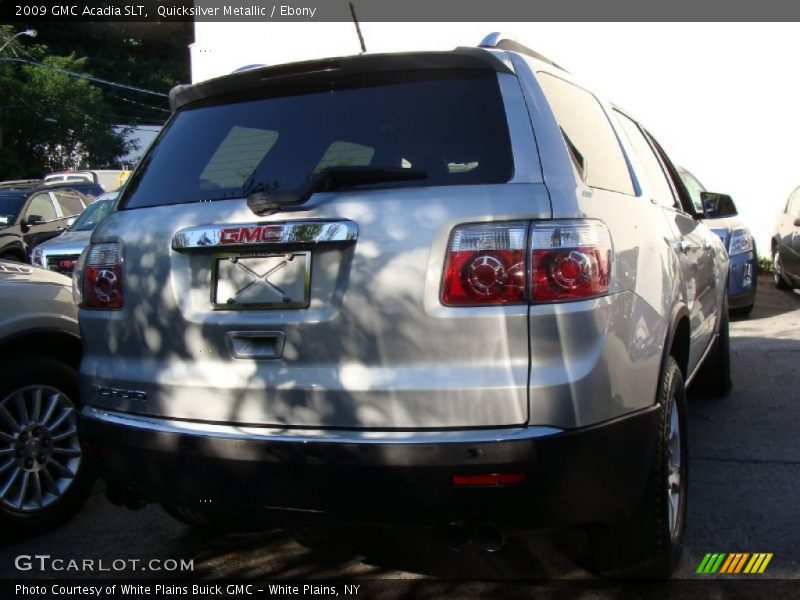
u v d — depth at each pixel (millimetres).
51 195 16734
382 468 2520
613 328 2641
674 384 3209
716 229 9422
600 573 3217
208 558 3641
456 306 2539
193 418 2840
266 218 2775
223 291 2840
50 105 40156
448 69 2912
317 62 3010
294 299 2719
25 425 3959
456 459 2473
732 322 9609
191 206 2971
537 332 2500
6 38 39750
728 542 3547
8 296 4004
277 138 3018
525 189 2594
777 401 5812
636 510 2791
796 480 4258
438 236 2566
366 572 3447
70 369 4191
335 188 2740
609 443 2592
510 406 2492
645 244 3109
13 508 3848
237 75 3176
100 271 3125
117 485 3102
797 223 10383
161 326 2926
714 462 4582
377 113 2902
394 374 2580
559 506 2533
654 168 4379
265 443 2641
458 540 2621
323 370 2662
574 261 2543
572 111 3184
